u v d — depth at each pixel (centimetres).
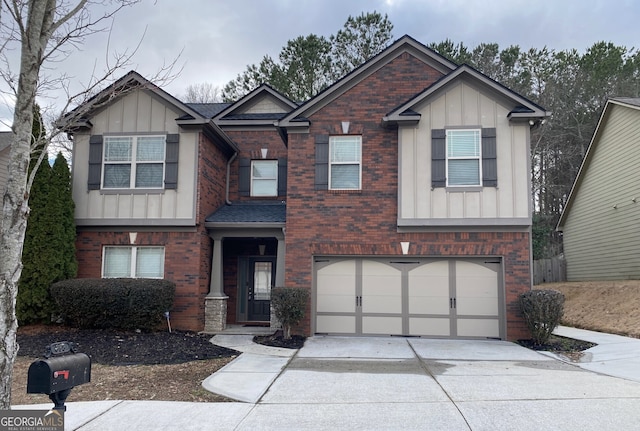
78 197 1317
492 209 1192
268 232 1334
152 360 926
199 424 562
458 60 2834
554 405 625
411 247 1228
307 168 1285
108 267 1323
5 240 495
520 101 1202
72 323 1220
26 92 522
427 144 1229
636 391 692
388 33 2705
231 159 1552
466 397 667
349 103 1300
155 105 1330
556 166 3070
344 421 570
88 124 1323
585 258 2111
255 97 1650
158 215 1295
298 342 1131
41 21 535
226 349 1052
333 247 1251
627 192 1762
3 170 1672
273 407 627
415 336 1229
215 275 1338
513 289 1189
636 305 1385
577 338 1202
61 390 414
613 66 2870
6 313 480
